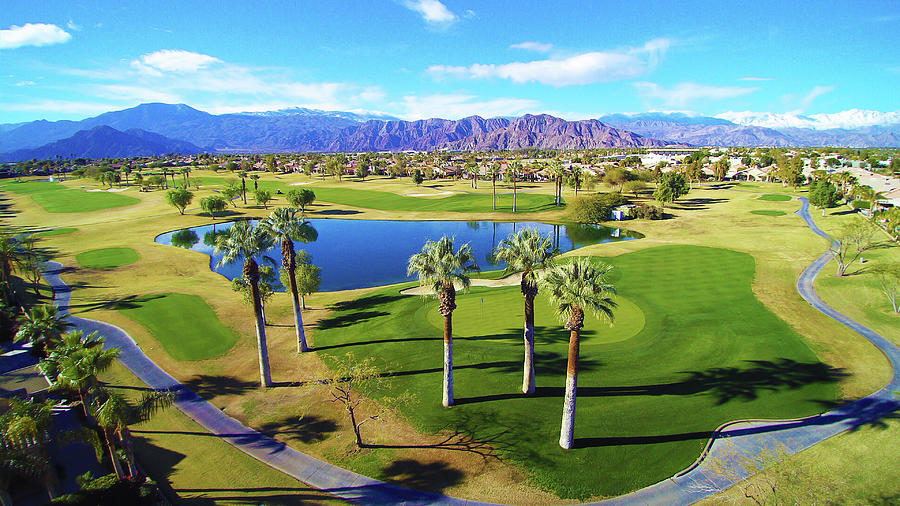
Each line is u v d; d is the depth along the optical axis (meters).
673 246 73.62
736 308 45.25
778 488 20.34
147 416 20.89
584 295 24.16
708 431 26.62
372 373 30.06
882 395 29.50
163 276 65.19
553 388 31.70
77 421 28.09
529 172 189.50
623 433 26.73
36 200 147.00
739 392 30.44
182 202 117.62
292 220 38.34
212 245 88.50
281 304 51.50
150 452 26.19
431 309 47.34
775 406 28.78
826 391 30.20
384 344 39.28
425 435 27.20
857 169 171.25
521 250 29.17
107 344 40.47
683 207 115.50
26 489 22.30
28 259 55.84
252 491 23.22
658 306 46.31
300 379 34.12
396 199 142.25
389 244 90.94
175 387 33.25
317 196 153.75
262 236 35.88
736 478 22.83
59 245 84.81
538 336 39.78
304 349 38.59
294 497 22.80
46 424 20.59
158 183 175.62
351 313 47.75
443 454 25.52
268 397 31.81
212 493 23.11
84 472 24.22
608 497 22.19
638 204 116.56
